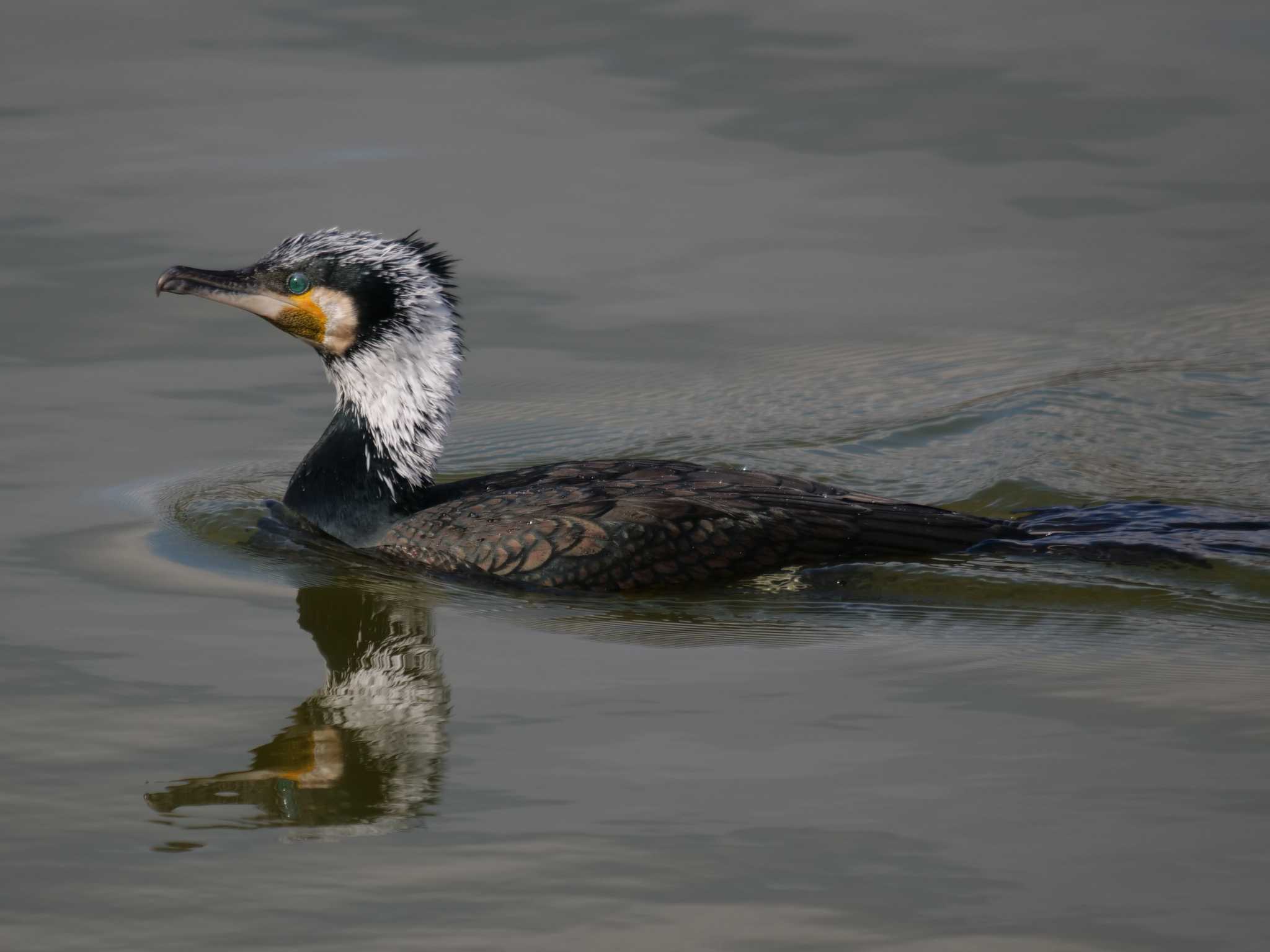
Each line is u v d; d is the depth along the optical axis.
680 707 10.44
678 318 18.72
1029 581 12.33
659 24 26.67
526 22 26.73
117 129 22.86
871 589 12.33
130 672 11.01
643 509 12.43
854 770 9.56
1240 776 9.40
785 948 7.96
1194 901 8.25
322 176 21.45
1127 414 16.20
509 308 18.86
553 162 22.11
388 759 9.83
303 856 8.82
